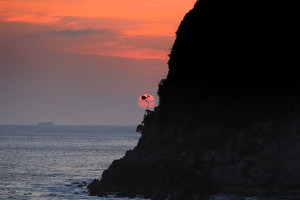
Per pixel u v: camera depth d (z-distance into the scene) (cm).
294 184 10650
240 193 10788
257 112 11525
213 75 12756
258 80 11969
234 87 12231
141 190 11856
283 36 12081
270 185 10738
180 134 12350
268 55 12100
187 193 10650
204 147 11625
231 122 11706
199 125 12181
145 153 12538
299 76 11425
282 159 10819
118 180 12588
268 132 11006
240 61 12456
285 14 12250
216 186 10938
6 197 12612
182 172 11412
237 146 11056
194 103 12706
